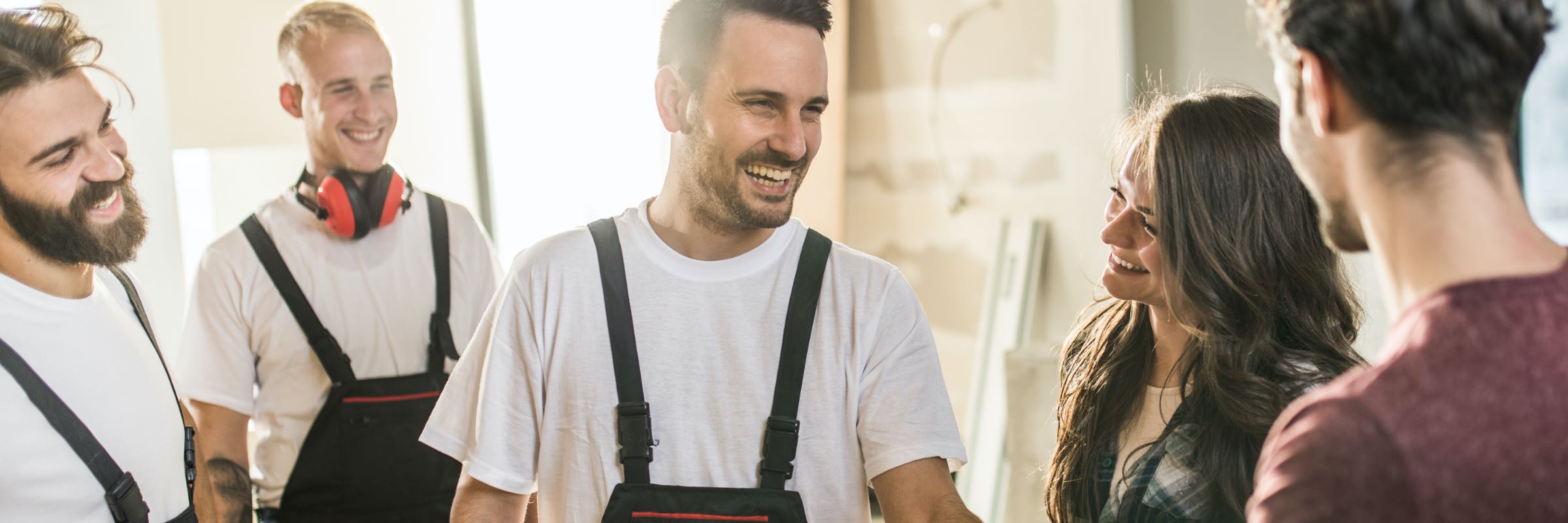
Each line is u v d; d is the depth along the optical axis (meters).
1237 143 1.15
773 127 1.09
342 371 1.86
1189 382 1.20
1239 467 1.10
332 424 1.85
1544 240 0.63
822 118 3.83
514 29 4.19
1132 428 1.27
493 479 1.21
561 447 1.21
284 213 1.93
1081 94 3.23
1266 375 1.14
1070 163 3.27
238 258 1.87
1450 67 0.58
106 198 1.21
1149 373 1.29
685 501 1.14
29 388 1.12
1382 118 0.62
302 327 1.87
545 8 4.22
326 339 1.87
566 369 1.20
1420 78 0.59
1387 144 0.62
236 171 3.49
